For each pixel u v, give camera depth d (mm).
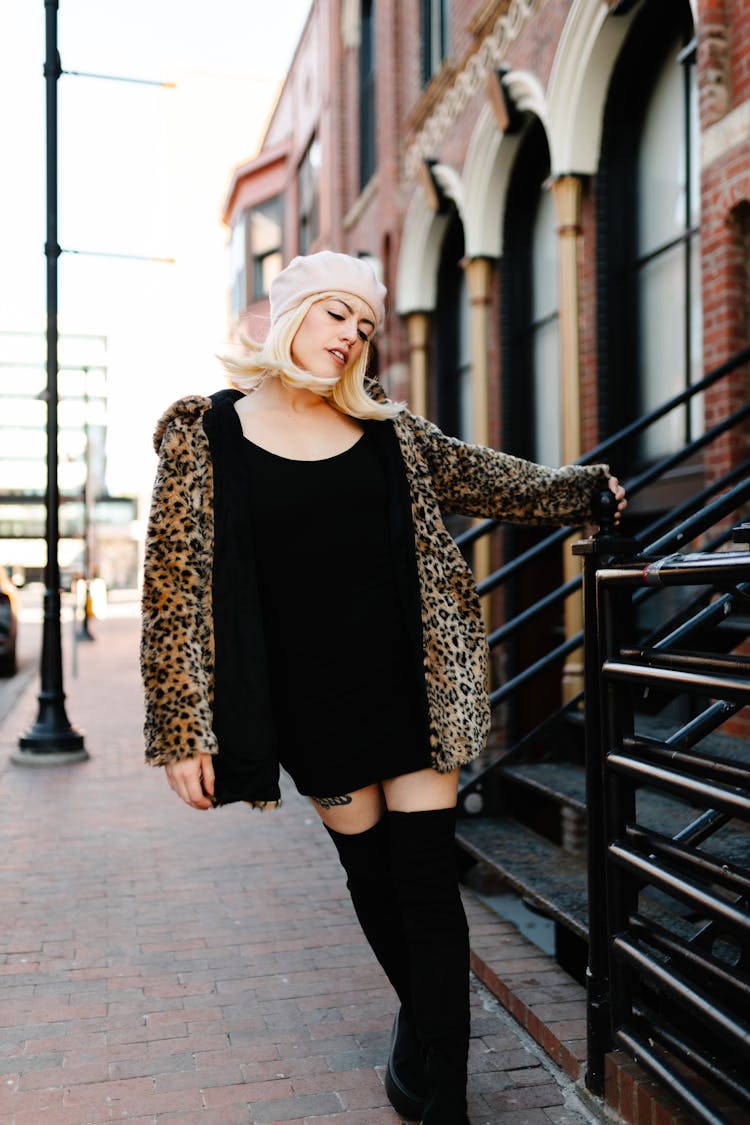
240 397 2096
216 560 1871
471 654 2004
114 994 2990
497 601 8625
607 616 2207
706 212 4824
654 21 6020
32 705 11180
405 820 1968
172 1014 2842
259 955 3316
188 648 1776
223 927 3605
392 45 10805
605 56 6242
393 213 10758
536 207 8156
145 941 3459
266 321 2135
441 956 1939
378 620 1940
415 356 10461
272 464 1931
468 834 4031
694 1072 2127
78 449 47750
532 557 4492
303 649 1923
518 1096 2344
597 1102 2264
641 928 2105
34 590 50500
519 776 4203
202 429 1927
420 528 2016
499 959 3045
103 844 4855
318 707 1925
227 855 4641
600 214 6477
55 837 5000
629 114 6402
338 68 13680
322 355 1973
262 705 1851
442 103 9273
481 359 8547
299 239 17938
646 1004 2205
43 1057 2576
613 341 6477
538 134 7777
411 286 10438
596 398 6488
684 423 5816
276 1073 2477
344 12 13594
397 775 1933
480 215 8367
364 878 2088
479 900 3762
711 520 2535
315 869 4387
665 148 6035
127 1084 2426
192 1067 2514
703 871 1836
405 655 1965
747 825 3514
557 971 2939
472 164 8398
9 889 4098
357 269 2004
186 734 1726
